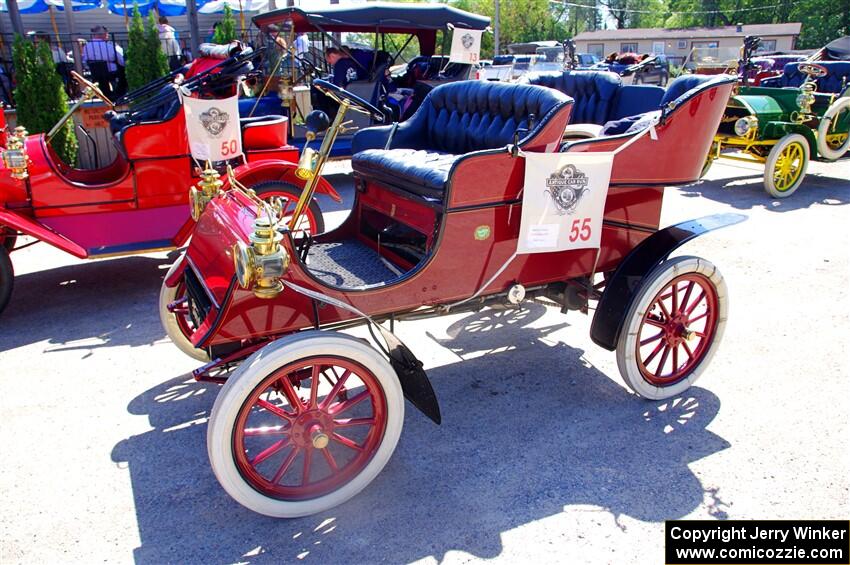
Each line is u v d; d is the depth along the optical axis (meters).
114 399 3.40
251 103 7.97
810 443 2.94
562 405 3.30
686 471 2.77
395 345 2.69
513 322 4.28
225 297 2.38
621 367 3.15
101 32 11.65
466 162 2.60
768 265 5.20
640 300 3.03
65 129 7.75
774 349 3.81
